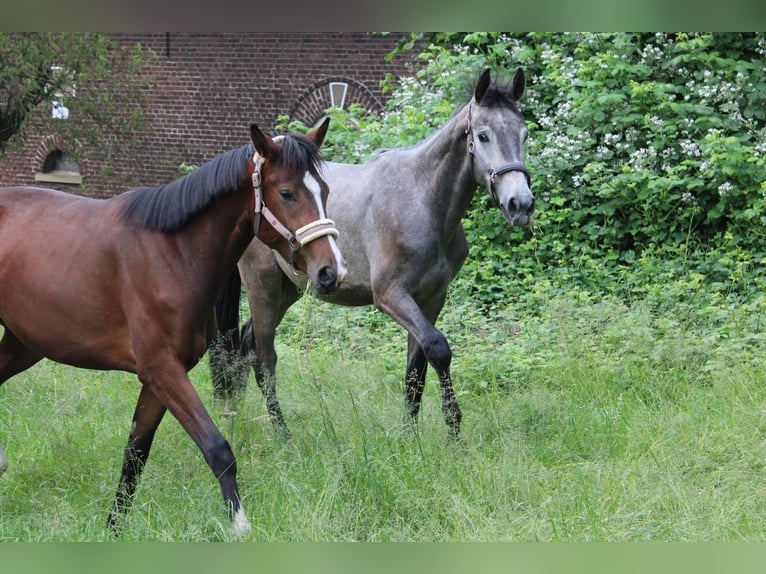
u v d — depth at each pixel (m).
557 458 7.04
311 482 6.28
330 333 11.35
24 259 5.91
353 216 7.64
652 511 5.81
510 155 6.91
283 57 22.05
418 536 5.54
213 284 5.72
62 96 19.89
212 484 6.34
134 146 23.11
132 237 5.67
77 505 6.18
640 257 12.58
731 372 8.66
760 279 11.19
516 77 7.09
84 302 5.73
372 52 21.02
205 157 23.20
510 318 10.89
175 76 23.19
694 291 11.02
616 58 13.34
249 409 7.91
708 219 12.45
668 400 8.35
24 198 6.20
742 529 5.62
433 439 7.04
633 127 13.25
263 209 5.53
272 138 5.58
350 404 8.03
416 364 7.64
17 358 6.52
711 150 12.08
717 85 12.95
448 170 7.27
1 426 7.80
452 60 14.10
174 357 5.59
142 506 5.83
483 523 5.63
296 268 5.62
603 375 8.84
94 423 7.83
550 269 12.35
